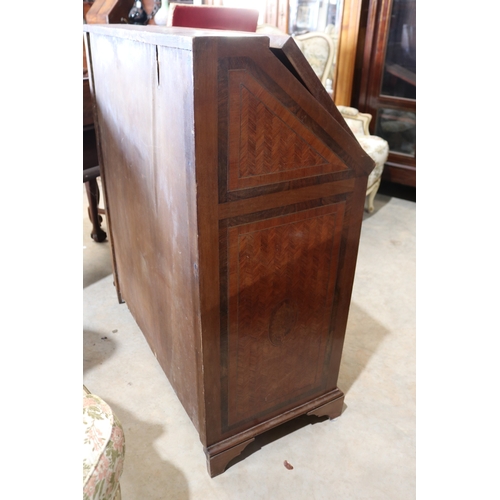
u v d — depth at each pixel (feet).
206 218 3.36
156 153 3.89
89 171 6.72
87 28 4.90
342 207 4.05
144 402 5.35
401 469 4.64
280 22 11.77
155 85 3.56
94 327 6.62
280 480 4.50
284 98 3.27
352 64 11.18
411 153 11.19
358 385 5.69
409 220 10.36
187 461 4.67
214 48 2.86
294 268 4.07
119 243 6.13
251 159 3.36
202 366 3.98
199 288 3.62
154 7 8.43
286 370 4.59
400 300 7.44
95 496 2.62
